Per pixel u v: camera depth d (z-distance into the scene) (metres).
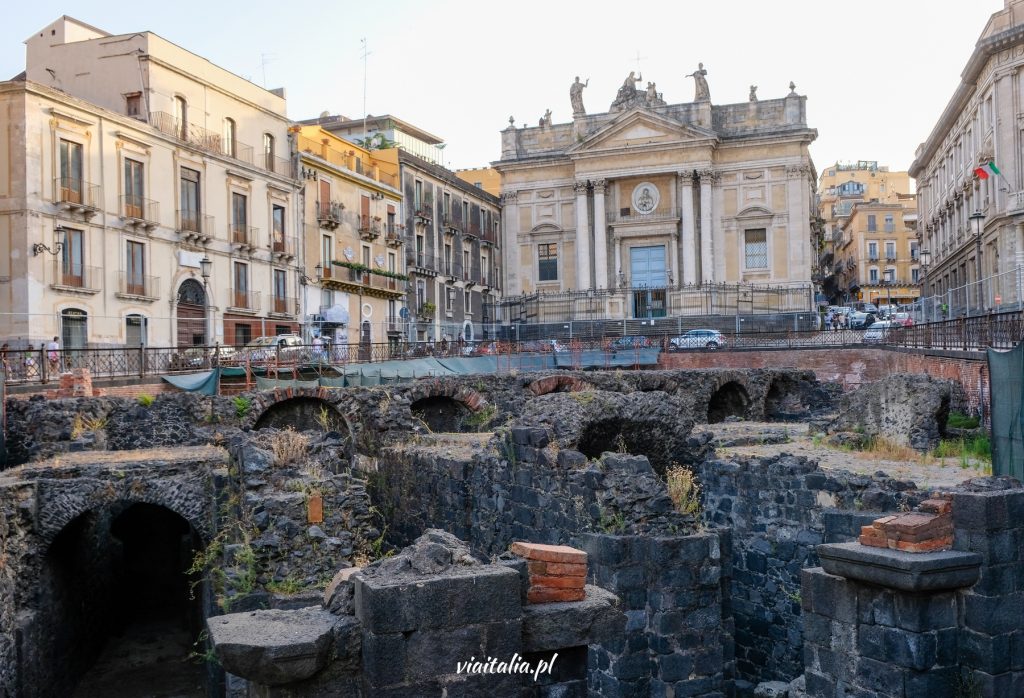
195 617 18.36
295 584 13.01
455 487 18.47
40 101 36.62
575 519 13.62
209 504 16.36
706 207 66.62
